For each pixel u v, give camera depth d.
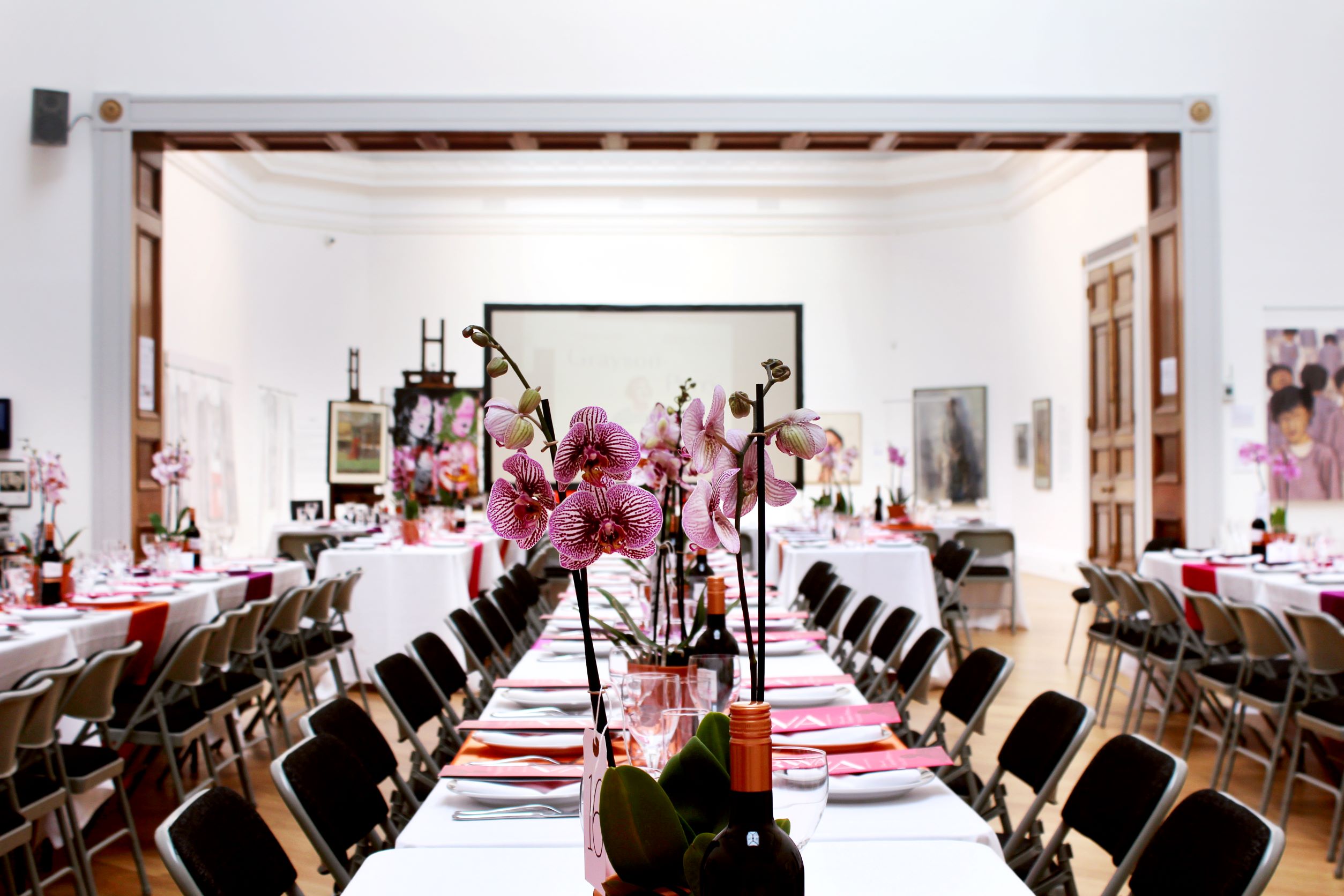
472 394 10.08
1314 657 3.59
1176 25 7.05
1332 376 6.90
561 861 1.44
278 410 11.50
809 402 12.34
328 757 1.91
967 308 11.97
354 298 12.08
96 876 3.30
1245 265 6.93
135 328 6.89
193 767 4.41
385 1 7.08
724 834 0.94
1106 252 9.52
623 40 7.10
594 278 12.37
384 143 7.28
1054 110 7.04
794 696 2.34
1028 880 2.00
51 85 6.85
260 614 4.37
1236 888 1.41
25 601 4.27
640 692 1.57
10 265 6.75
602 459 1.12
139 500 6.93
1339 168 6.96
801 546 6.57
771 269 12.41
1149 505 8.80
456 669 3.17
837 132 7.11
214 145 7.25
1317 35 7.00
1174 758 1.77
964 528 8.12
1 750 2.62
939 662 6.28
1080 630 7.84
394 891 1.33
